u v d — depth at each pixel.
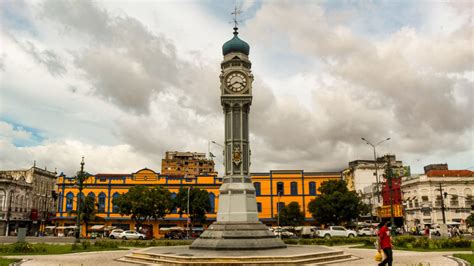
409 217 92.06
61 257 31.06
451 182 87.00
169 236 73.19
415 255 31.02
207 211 81.50
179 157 152.75
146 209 73.88
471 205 85.69
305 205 87.69
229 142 33.72
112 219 86.19
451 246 38.09
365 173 114.31
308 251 29.14
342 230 62.81
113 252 35.53
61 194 87.56
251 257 24.69
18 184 96.81
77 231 47.56
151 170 89.50
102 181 88.69
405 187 94.44
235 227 30.75
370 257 30.06
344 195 71.25
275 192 88.88
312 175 89.00
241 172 32.88
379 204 104.12
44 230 97.69
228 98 34.28
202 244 30.72
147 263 26.39
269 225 87.44
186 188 80.31
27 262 27.20
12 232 93.94
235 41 35.53
